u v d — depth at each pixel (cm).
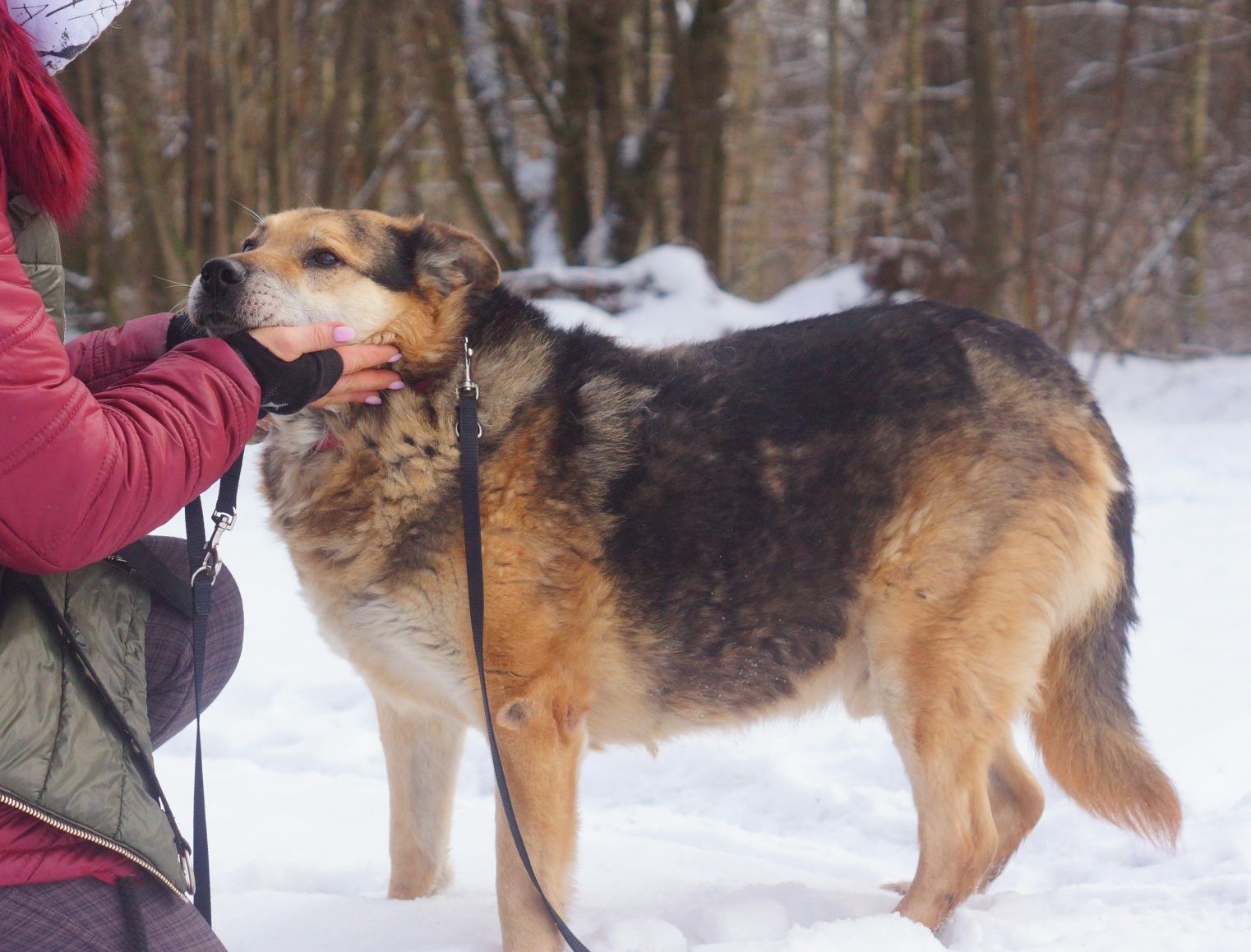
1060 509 306
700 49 1330
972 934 276
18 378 178
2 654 187
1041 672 317
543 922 271
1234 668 479
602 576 287
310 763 464
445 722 317
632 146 1330
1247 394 1330
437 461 281
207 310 277
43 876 188
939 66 1736
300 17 1246
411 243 298
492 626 278
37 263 199
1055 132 1642
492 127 1374
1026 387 311
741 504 293
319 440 287
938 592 297
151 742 242
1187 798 375
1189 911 284
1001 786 333
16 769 183
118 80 1151
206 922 215
